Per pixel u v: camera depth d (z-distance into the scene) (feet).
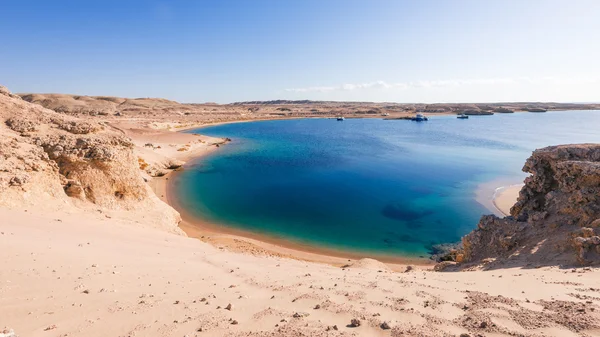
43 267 33.22
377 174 175.42
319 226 105.29
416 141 308.19
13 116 75.36
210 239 88.53
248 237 95.50
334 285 36.22
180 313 26.12
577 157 58.39
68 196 69.26
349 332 23.07
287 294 32.22
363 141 313.32
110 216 70.85
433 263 82.17
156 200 91.45
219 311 26.78
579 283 33.35
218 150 253.24
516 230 57.00
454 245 92.07
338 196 136.87
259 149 262.47
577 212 50.85
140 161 162.81
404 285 36.42
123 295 29.43
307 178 168.04
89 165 74.95
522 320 24.43
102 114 483.51
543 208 59.21
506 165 193.16
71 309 25.58
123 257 42.86
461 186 149.28
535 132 369.50
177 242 64.28
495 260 53.11
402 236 98.22
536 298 29.48
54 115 83.25
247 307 28.19
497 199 128.98
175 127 416.67
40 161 66.28
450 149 255.70
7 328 20.22
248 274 42.63
